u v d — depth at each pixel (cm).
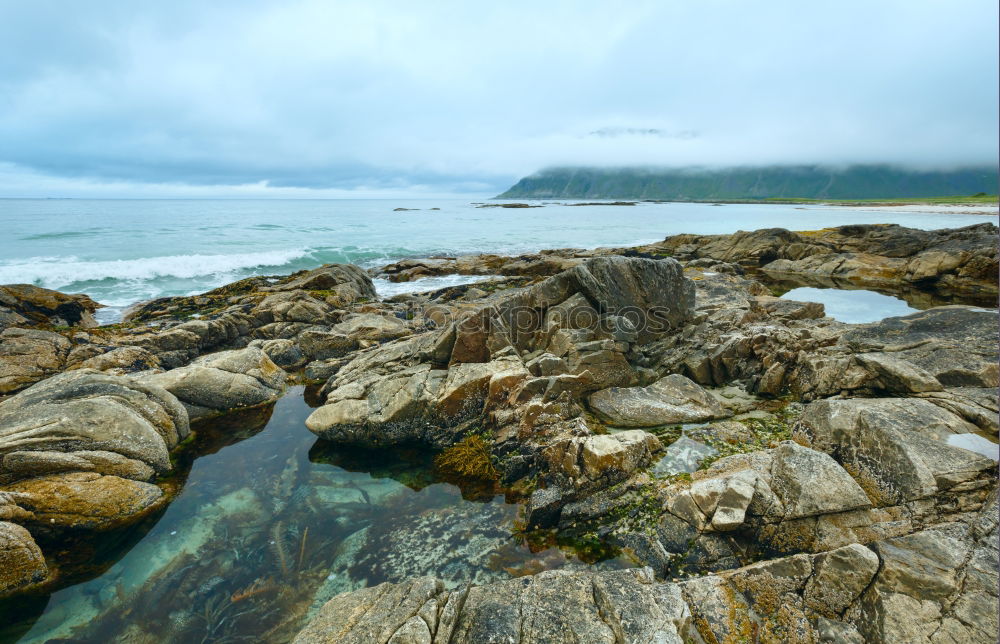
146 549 938
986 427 951
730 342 1578
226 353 1738
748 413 1352
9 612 794
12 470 980
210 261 4378
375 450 1328
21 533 849
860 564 658
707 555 822
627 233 8512
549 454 1084
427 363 1536
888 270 3828
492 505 1060
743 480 875
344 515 1037
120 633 756
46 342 1914
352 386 1472
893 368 1179
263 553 923
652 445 1142
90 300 2908
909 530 760
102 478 1032
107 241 5781
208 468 1235
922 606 603
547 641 618
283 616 781
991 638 552
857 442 947
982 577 617
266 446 1351
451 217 13525
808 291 3366
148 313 2780
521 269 4288
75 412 1101
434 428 1325
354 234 7694
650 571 741
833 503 807
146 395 1309
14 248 5022
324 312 2547
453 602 682
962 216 10556
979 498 771
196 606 804
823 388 1333
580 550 894
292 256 4938
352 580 849
